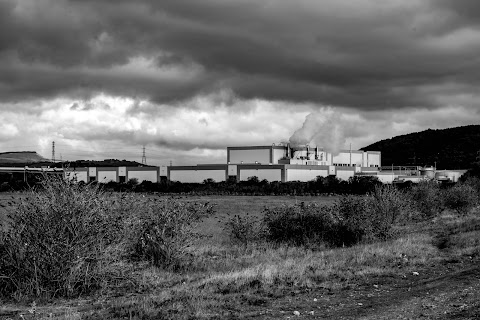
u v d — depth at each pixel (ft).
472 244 72.74
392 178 366.22
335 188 301.02
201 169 353.31
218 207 179.11
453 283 44.86
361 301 39.04
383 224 85.05
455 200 131.85
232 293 41.88
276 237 82.43
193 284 46.57
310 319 33.35
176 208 61.21
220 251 72.54
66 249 42.45
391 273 52.26
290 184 313.94
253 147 373.20
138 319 33.45
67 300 41.22
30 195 45.55
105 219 47.11
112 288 45.83
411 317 32.99
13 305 38.93
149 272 52.44
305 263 58.65
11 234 43.04
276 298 40.22
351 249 73.51
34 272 42.01
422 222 118.32
